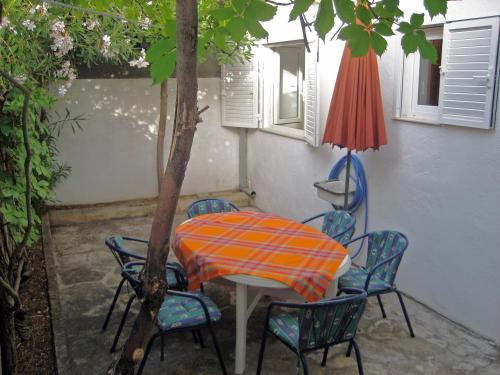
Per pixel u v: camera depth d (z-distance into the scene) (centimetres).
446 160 402
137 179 728
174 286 381
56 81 546
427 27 416
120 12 445
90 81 679
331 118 459
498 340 375
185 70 146
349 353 363
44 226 611
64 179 689
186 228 407
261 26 187
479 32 359
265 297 452
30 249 548
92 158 699
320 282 324
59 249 575
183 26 142
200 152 754
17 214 385
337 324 296
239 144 762
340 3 183
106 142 702
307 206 615
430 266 429
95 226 656
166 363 355
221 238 386
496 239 367
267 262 343
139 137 717
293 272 327
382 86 459
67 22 475
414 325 407
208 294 460
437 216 417
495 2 349
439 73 420
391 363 356
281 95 708
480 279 383
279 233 401
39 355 357
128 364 175
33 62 474
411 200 443
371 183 489
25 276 363
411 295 454
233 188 782
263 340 326
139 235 627
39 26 444
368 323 411
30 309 424
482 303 384
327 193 514
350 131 438
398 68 439
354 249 523
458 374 344
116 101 696
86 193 705
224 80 723
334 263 343
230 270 329
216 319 330
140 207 696
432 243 425
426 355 366
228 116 735
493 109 357
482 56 358
